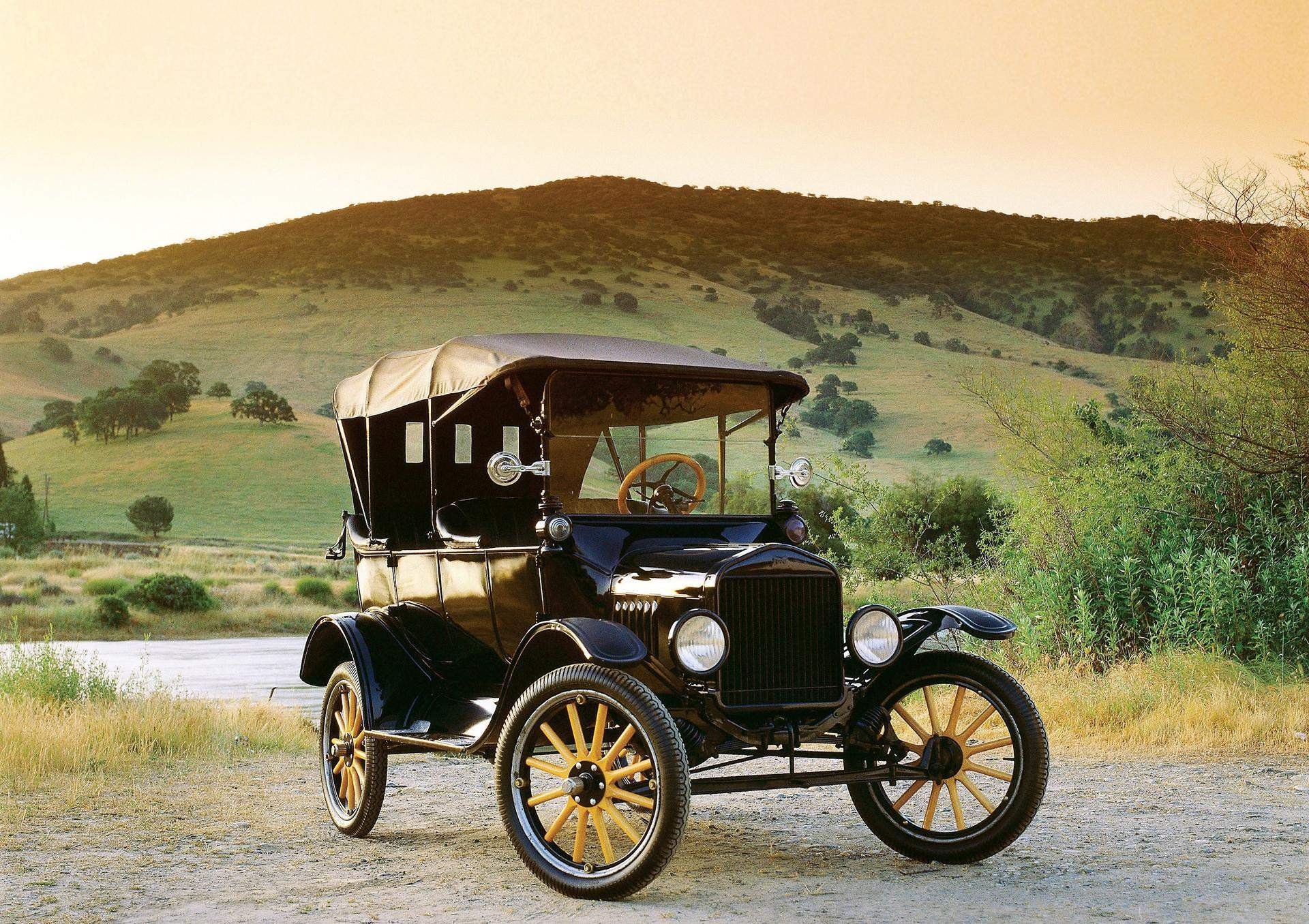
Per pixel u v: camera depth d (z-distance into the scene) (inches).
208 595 1560.0
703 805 299.1
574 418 237.5
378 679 261.1
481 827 278.2
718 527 248.1
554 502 231.1
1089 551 510.6
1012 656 503.5
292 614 1547.7
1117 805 285.0
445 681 265.3
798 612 218.1
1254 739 372.8
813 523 887.1
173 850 253.4
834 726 225.6
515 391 239.5
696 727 212.5
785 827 269.9
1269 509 516.1
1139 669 446.9
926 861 233.1
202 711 445.7
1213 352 551.2
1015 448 567.2
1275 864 223.3
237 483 4697.3
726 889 211.3
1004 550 546.9
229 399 7052.2
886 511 590.9
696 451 249.3
